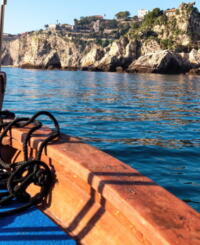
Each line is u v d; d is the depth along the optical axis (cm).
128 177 225
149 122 1511
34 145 296
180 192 661
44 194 282
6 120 350
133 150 980
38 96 2634
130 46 13162
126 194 200
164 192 206
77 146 288
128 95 3016
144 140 1120
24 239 233
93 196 249
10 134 329
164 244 157
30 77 6781
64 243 229
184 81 6462
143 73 11512
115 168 240
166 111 1936
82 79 6381
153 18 16400
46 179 281
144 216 177
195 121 1581
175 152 973
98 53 14650
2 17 331
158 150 989
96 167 240
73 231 246
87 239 233
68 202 268
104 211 238
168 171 793
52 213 275
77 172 245
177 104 2355
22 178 282
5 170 329
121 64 13088
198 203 608
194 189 678
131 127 1367
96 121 1479
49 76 7575
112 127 1348
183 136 1220
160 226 168
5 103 2072
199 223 171
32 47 19862
